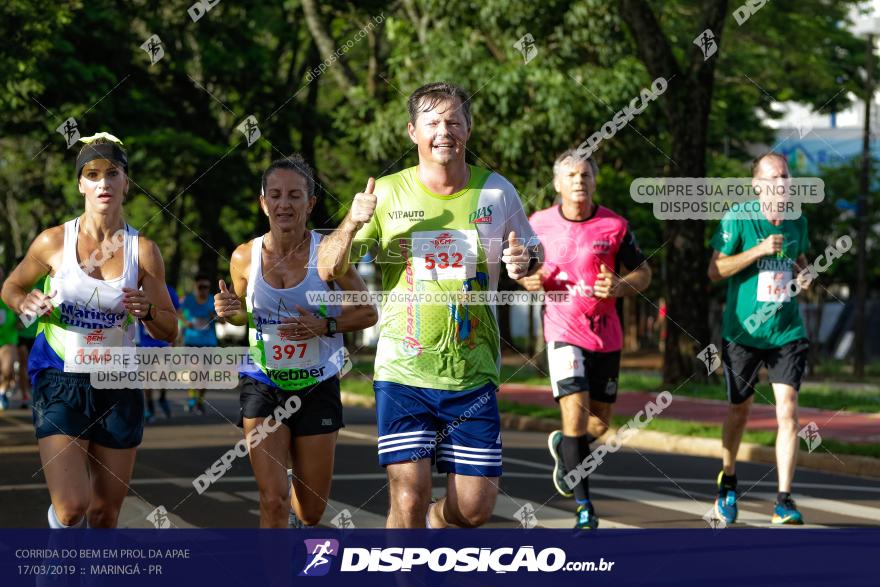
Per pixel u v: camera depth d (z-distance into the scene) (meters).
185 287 52.66
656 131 23.61
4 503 9.05
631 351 48.06
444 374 5.23
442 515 5.36
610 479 10.71
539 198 22.80
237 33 28.94
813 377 29.81
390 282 5.40
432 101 5.23
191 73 29.33
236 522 7.99
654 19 21.22
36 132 27.58
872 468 11.52
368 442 14.17
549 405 19.91
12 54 20.94
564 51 21.64
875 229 32.62
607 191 25.95
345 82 25.27
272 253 5.90
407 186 5.34
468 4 21.61
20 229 46.84
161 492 9.56
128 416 5.60
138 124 27.98
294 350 5.82
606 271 8.11
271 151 30.59
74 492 5.36
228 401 23.17
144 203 39.97
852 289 43.28
